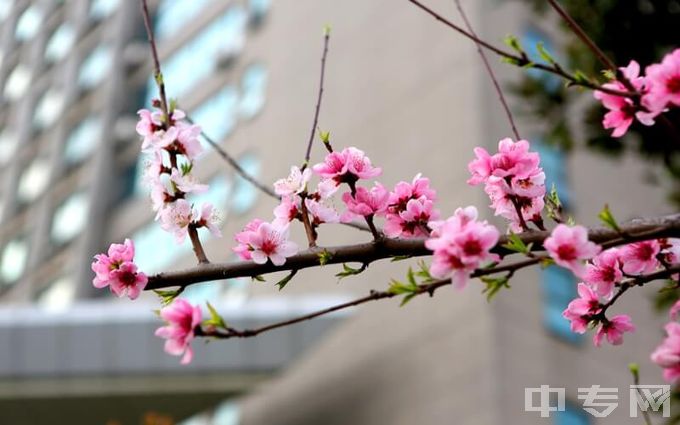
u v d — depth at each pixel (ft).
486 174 11.26
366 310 91.61
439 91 93.15
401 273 87.25
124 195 133.80
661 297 33.78
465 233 10.06
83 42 152.56
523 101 39.81
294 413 95.91
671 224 10.27
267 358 82.99
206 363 83.41
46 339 85.25
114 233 129.08
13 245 143.64
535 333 81.97
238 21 126.21
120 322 85.10
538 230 10.96
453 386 81.35
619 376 84.43
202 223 11.39
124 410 87.40
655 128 33.78
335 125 104.42
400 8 102.73
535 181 11.20
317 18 113.70
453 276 10.13
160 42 139.23
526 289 83.46
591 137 36.70
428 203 11.44
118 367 84.38
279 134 110.52
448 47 94.48
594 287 11.59
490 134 87.30
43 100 154.51
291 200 11.39
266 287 98.99
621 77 10.62
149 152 11.64
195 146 11.62
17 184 149.28
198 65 129.49
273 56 117.50
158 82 12.03
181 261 112.98
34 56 161.48
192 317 10.87
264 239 11.07
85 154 139.74
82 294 126.72
